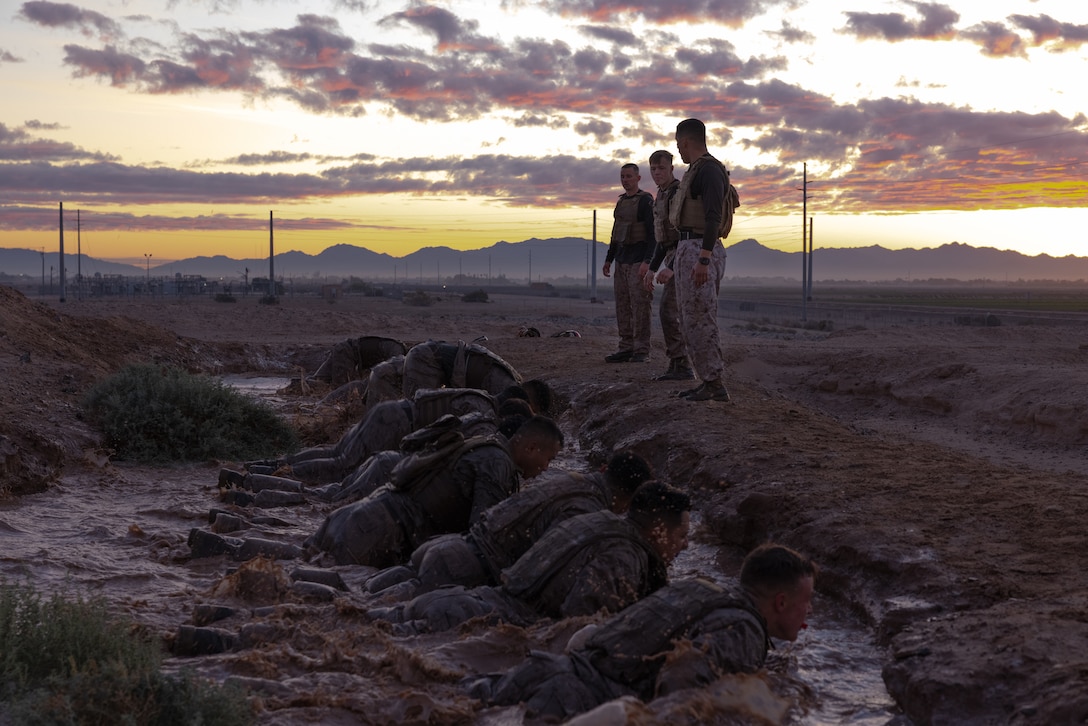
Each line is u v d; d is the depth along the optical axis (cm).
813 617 552
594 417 1171
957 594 492
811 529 629
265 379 2167
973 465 791
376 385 1197
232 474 898
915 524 610
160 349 2116
